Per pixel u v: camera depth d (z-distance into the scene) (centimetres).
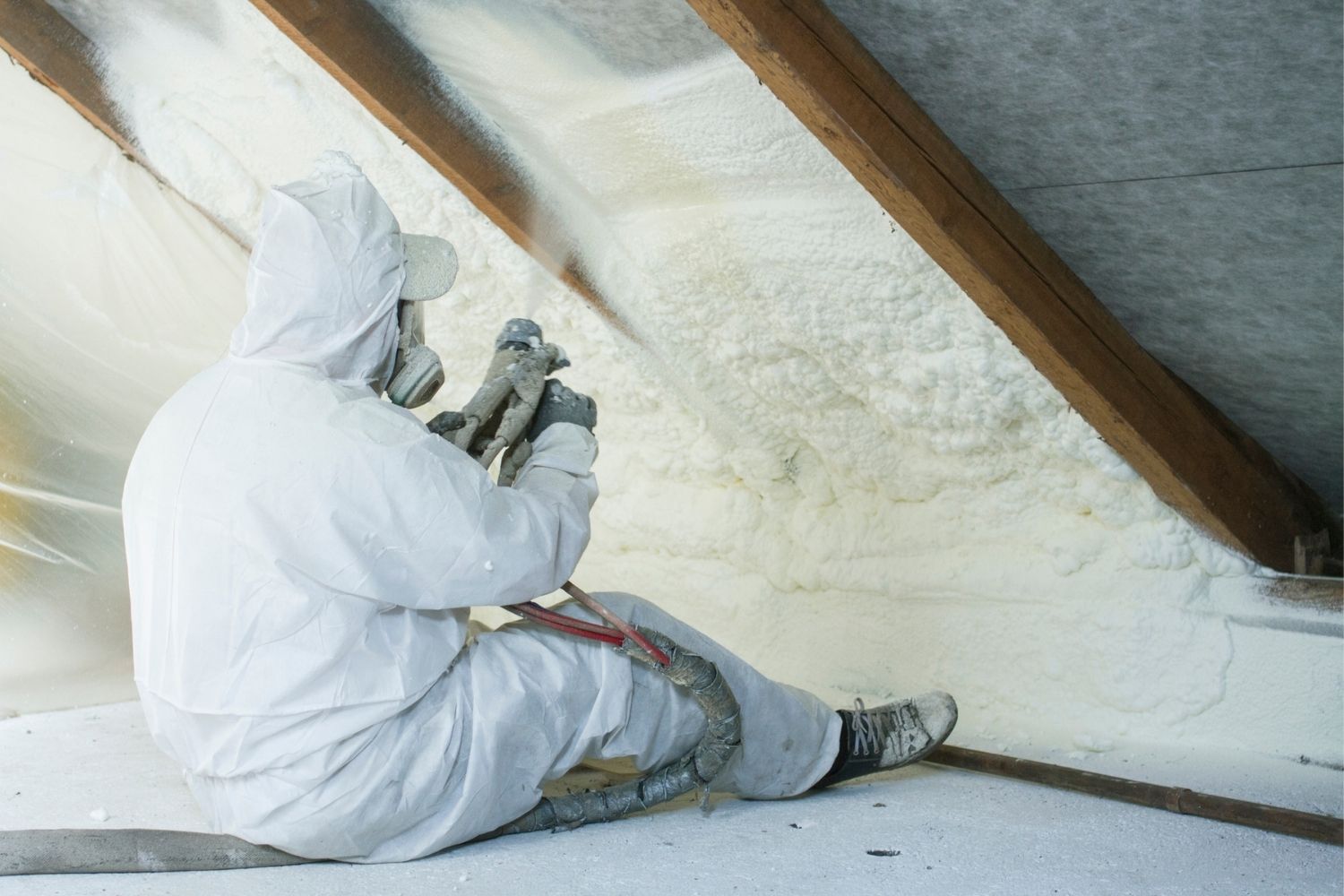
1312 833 191
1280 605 252
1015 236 220
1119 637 271
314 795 166
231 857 173
